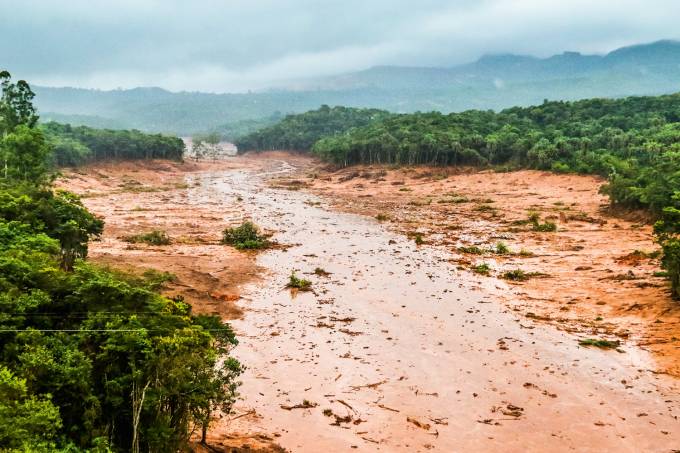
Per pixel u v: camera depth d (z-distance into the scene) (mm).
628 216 64812
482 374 23688
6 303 14938
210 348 16062
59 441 11969
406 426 19281
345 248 51594
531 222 63812
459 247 51406
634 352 25688
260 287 37688
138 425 13391
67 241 30750
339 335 28375
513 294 35781
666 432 18844
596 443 18250
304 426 19172
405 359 25312
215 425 18625
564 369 24062
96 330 14594
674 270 31281
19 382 11391
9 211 29469
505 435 18750
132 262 40781
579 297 34469
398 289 37281
